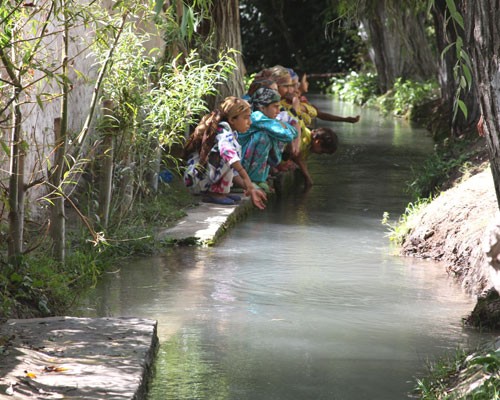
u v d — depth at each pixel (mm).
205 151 11375
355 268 8820
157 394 5406
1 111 6832
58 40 10164
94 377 5176
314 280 8305
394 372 5883
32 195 9359
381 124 24219
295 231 10633
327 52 40250
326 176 15086
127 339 5934
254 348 6312
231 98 11398
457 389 5332
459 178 11609
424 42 30031
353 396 5449
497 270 6730
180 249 9547
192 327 6797
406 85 27828
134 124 9586
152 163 11039
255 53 41938
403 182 14422
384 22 29219
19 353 5449
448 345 6457
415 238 9609
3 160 7926
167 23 10328
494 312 6922
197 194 11805
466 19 4898
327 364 6012
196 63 13531
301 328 6820
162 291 7859
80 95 11156
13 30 7320
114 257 8992
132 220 10094
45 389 4934
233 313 7203
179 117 9938
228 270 8648
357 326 6898
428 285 8180
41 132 9703
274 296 7742
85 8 7566
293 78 13859
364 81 31625
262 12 40812
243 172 11062
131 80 9508
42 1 9094
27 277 7109
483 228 8617
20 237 7363
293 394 5469
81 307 7320
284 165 13586
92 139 10672
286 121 13258
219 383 5625
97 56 9641
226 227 10609
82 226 9281
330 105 30797
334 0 17234
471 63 5141
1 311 6562
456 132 17641
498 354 5512
